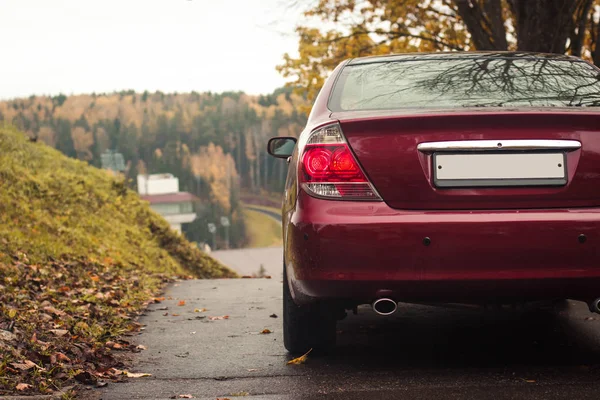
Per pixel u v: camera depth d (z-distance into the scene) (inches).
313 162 144.6
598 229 135.9
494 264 136.4
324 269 141.2
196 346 203.8
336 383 150.2
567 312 238.8
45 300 264.2
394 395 137.9
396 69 171.5
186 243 799.7
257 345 201.8
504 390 138.4
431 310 247.1
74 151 7534.5
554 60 175.0
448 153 139.9
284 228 171.0
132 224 722.2
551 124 139.0
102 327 228.8
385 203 140.6
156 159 7593.5
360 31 676.1
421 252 137.3
